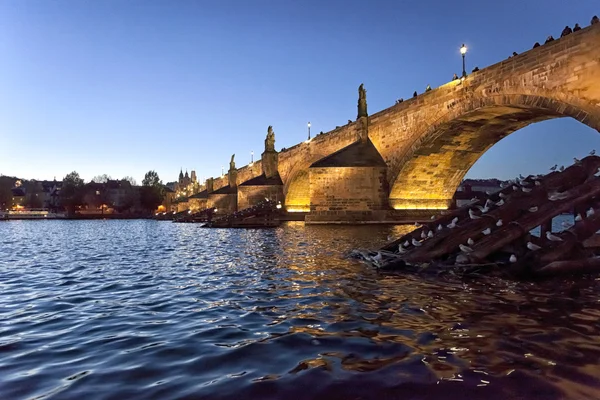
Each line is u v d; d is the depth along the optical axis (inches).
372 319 315.3
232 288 463.5
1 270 661.3
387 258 590.6
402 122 1734.7
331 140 2274.9
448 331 280.1
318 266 599.8
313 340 267.6
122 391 196.9
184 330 301.4
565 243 491.5
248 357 239.1
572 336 265.6
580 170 591.8
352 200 1849.2
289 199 3102.9
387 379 203.3
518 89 1169.4
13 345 274.1
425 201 1993.1
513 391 188.5
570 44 1012.5
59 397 191.3
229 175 3887.8
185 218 3703.3
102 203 6304.1
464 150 1748.3
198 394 191.3
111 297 434.3
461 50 1405.0
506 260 517.0
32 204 6678.2
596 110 949.8
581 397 182.1
